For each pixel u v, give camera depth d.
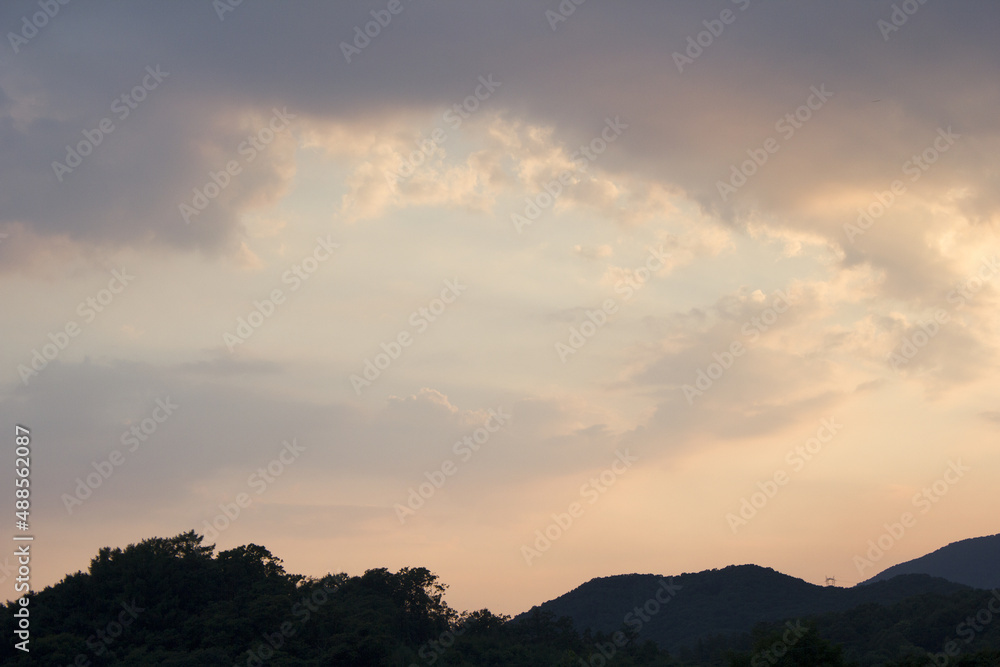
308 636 109.62
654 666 135.62
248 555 128.50
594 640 149.00
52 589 112.25
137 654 98.44
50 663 92.56
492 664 122.94
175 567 118.06
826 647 65.88
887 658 134.38
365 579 141.62
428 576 143.50
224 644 104.06
